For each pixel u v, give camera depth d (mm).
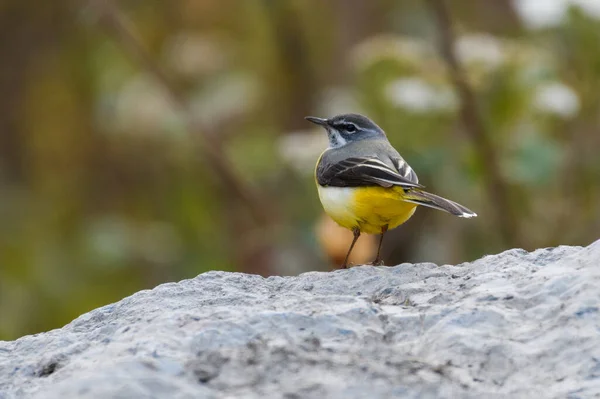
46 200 19625
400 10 19406
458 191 14773
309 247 15930
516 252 7480
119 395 5207
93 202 19578
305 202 16391
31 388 5820
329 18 19609
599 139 15219
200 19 20328
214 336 5957
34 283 17844
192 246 18453
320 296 6840
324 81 19453
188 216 18781
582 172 15250
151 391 5270
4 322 17219
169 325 6133
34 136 20266
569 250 7359
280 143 16141
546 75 14336
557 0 14375
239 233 18281
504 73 14336
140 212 19234
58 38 20359
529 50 14688
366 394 5383
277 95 19391
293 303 6605
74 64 20047
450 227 15188
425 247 15500
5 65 21297
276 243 16062
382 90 14438
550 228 15180
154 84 18641
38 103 20297
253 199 16875
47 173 20031
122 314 6930
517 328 6086
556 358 5742
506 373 5676
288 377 5508
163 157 19234
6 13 20391
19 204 19547
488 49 14617
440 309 6367
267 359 5684
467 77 13656
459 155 14406
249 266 16172
